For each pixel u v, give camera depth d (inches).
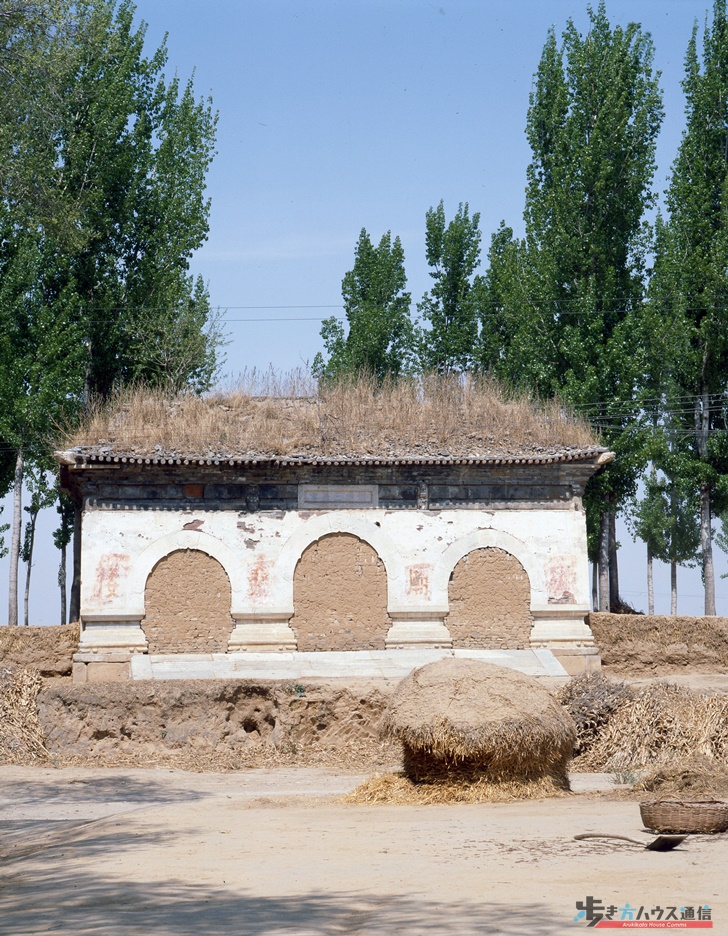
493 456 1330.0
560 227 1676.9
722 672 1325.0
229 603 1291.8
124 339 1742.1
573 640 1325.0
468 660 779.4
